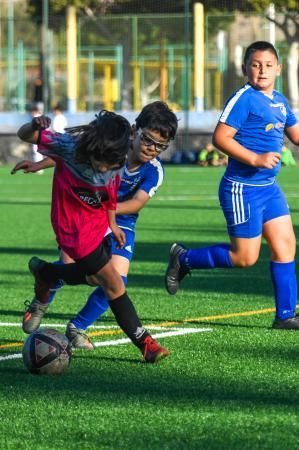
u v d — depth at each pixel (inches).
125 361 570.9
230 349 604.4
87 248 550.6
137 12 3811.5
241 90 659.4
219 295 848.3
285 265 677.3
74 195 542.3
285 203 678.5
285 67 3535.9
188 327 688.4
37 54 3651.6
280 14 3444.9
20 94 3592.5
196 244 1257.4
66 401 475.8
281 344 621.0
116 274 560.1
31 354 532.1
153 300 822.5
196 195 2139.5
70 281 583.8
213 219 1608.0
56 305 804.6
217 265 698.2
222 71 3400.6
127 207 601.9
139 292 871.7
